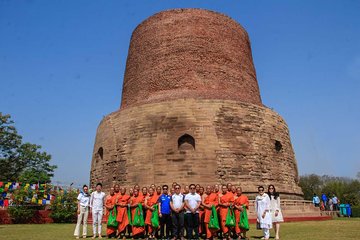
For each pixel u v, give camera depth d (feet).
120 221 47.06
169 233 49.85
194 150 79.36
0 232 54.29
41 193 81.25
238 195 45.60
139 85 99.14
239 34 105.40
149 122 84.48
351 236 44.11
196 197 44.34
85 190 50.14
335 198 119.14
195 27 98.37
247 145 83.66
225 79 95.40
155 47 99.04
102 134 97.71
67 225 71.05
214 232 43.83
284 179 89.76
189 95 87.81
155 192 47.09
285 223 68.59
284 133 97.04
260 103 100.48
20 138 135.64
